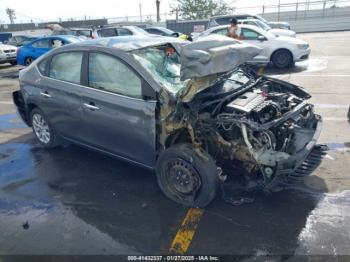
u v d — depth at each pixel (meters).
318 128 4.05
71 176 4.56
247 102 3.71
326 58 13.58
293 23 34.22
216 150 3.71
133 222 3.53
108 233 3.38
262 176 3.53
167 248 3.14
